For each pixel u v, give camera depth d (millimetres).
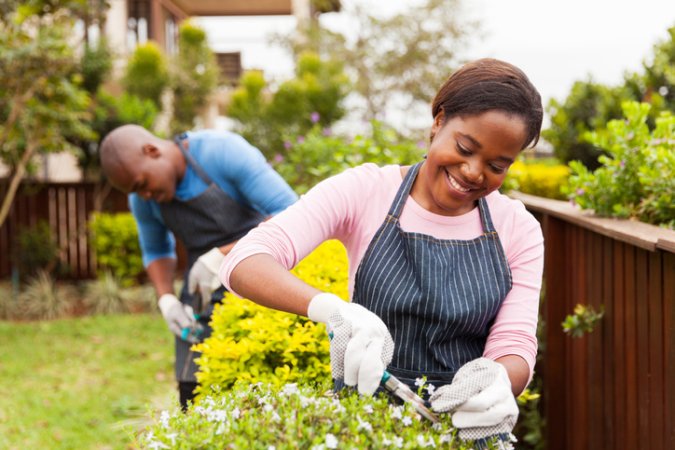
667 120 3090
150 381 6367
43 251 10406
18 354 7305
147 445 1474
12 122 8133
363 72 20562
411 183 1731
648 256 2445
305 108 13422
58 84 8203
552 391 3609
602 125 5578
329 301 1480
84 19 8633
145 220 3619
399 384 1502
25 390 6055
